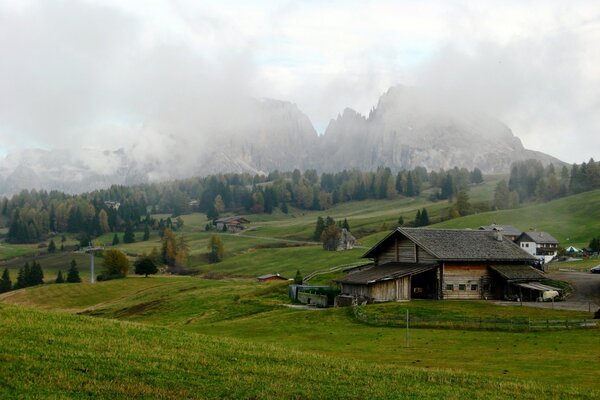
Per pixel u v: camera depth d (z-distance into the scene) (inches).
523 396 1216.2
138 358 1325.0
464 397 1188.5
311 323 2598.4
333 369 1385.3
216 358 1398.9
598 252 5969.5
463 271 3154.5
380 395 1179.9
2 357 1216.8
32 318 1658.5
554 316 2506.2
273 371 1314.0
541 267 4242.1
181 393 1106.7
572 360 1654.8
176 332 1727.4
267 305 3508.9
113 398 1055.0
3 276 7332.7
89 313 4293.8
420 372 1401.3
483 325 2295.8
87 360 1262.3
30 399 999.6
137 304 4306.1
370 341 2053.4
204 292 4343.0
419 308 2723.9
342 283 3218.5
